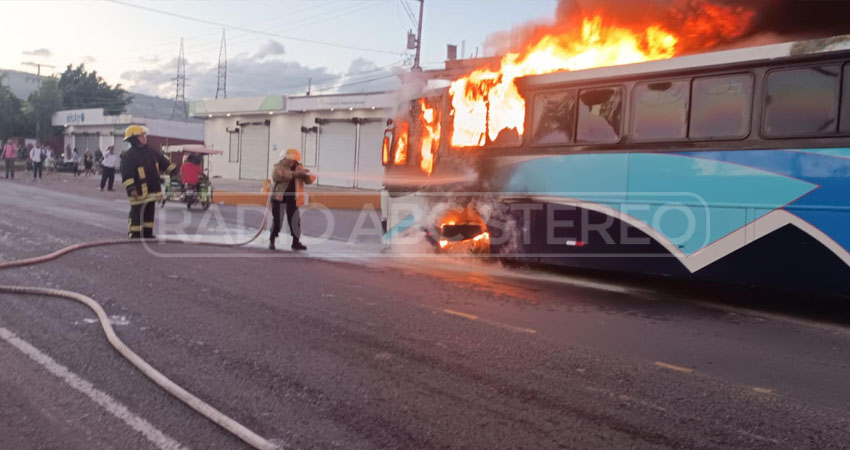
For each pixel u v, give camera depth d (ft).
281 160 37.17
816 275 22.89
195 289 24.72
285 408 13.53
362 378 15.43
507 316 22.16
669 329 21.27
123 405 13.48
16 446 11.57
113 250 33.32
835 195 22.39
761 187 24.11
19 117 179.52
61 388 14.38
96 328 19.08
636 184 27.68
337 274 29.30
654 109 27.25
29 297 22.58
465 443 12.06
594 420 13.25
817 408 14.21
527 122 31.91
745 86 24.66
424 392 14.61
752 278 24.39
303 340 18.43
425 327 20.18
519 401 14.20
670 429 12.88
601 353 18.01
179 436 12.10
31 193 70.54
